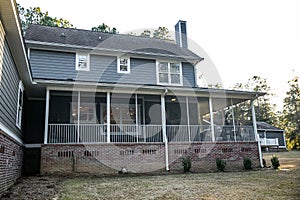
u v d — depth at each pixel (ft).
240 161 40.50
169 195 18.70
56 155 32.32
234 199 16.94
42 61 44.27
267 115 153.69
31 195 18.61
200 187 22.16
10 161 23.26
